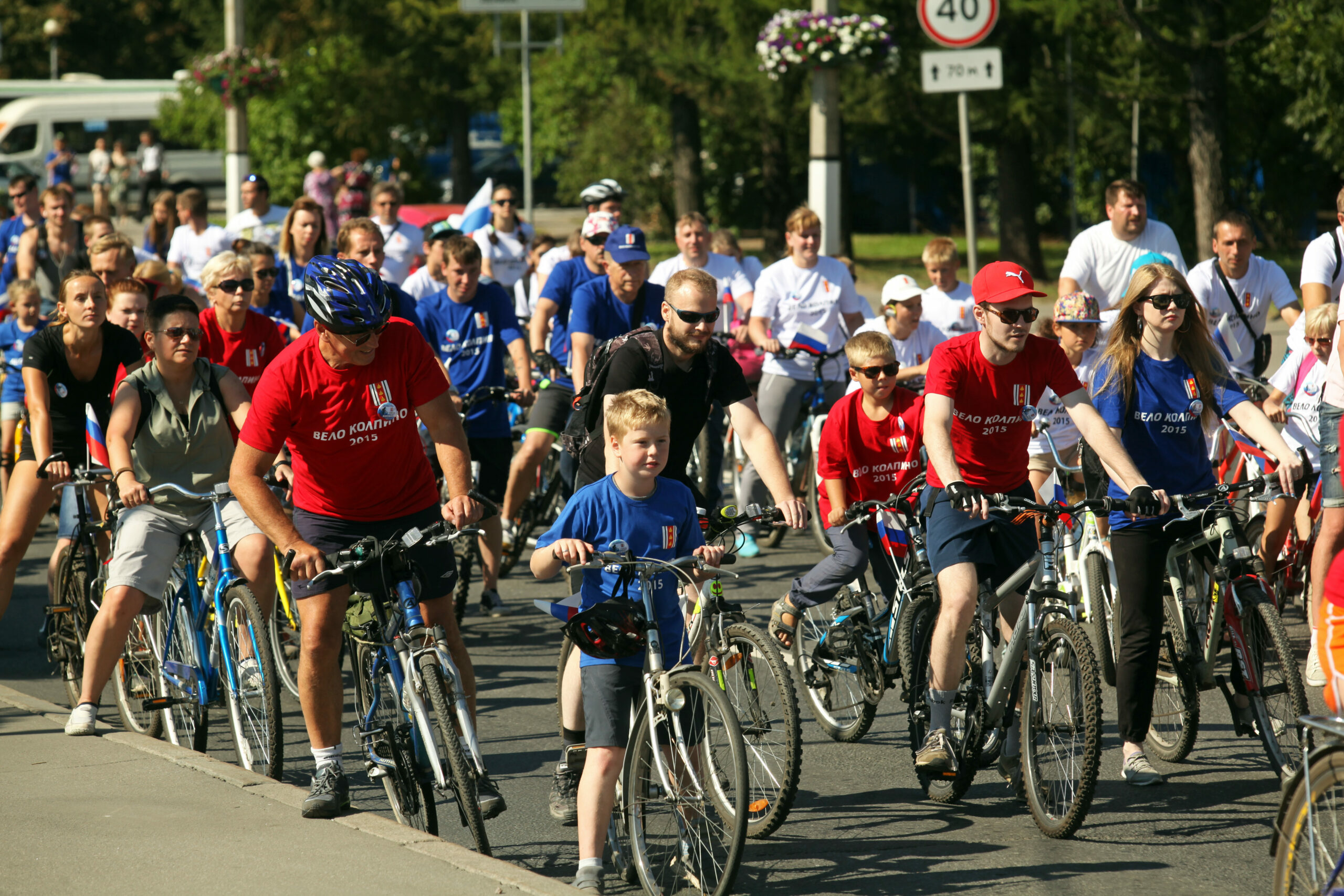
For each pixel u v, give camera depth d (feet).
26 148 359.05
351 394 45.03
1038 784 46.68
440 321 81.87
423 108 322.55
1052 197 335.26
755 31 229.04
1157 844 45.09
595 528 43.16
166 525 56.54
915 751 51.67
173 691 56.65
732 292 105.81
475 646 75.00
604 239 83.87
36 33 487.61
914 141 302.86
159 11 495.82
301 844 42.70
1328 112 182.80
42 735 54.90
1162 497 46.75
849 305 93.86
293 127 307.37
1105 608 55.77
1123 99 220.84
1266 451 50.72
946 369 49.44
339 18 311.27
